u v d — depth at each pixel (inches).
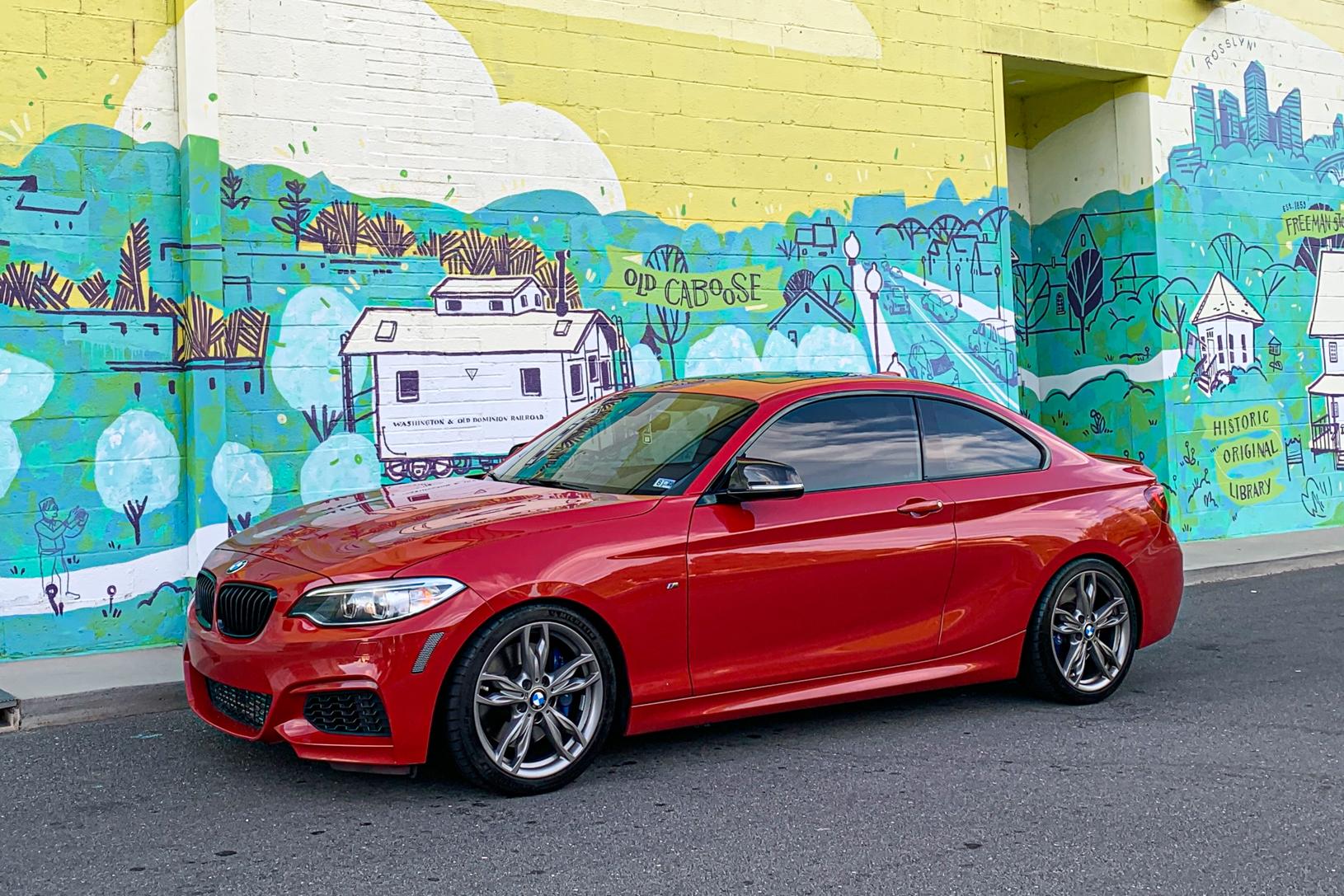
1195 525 489.1
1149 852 167.0
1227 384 501.0
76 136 298.4
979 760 209.2
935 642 227.9
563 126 362.3
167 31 308.3
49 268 295.4
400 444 337.4
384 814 181.3
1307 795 191.8
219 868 160.9
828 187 408.8
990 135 442.6
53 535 295.0
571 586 189.3
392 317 336.8
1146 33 481.4
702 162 385.4
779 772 202.1
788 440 221.8
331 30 329.4
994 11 444.5
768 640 209.9
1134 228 488.4
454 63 346.0
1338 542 475.2
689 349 382.9
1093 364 503.8
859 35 414.9
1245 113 509.4
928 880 157.4
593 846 168.6
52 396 295.4
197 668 196.9
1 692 243.3
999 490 237.5
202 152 305.9
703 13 385.7
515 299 354.9
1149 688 261.4
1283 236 520.1
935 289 430.3
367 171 333.7
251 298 318.7
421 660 178.7
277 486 321.4
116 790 194.4
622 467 221.5
